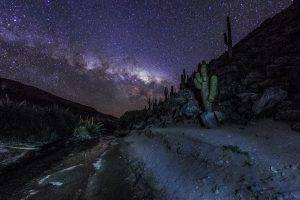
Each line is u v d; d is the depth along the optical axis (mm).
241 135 8492
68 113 18594
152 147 10633
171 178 6723
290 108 9602
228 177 5723
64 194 6793
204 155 7305
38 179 8023
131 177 7742
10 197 6828
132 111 28656
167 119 16031
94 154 11320
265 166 5707
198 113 13734
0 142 12398
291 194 4410
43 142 14305
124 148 12195
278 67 12438
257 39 19438
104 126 25938
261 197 4652
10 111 14586
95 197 6523
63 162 9969
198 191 5578
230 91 13594
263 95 10469
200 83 11594
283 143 7000
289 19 18594
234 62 17031
